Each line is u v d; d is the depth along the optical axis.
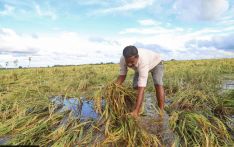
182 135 4.63
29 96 7.54
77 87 9.90
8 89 9.19
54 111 6.47
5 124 5.48
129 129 4.71
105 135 4.74
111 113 5.27
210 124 4.90
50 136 4.89
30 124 5.65
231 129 5.18
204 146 4.36
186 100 6.68
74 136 4.69
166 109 6.43
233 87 9.41
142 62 5.15
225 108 6.22
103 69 17.25
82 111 6.20
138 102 5.13
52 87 9.34
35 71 16.95
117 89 5.59
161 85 6.06
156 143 4.36
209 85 8.62
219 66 15.02
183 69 13.72
